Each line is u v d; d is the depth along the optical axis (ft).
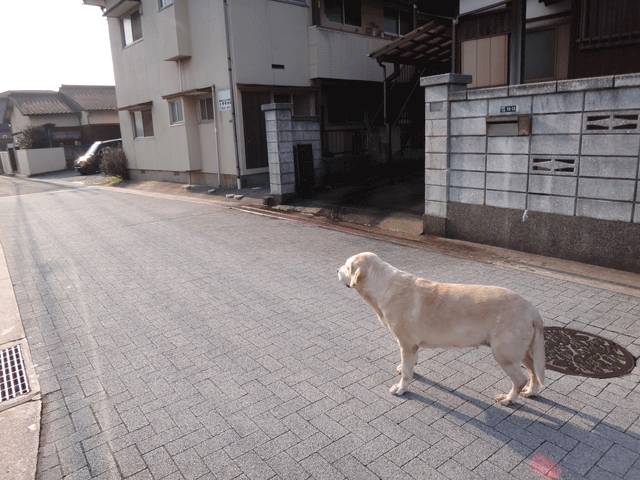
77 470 9.88
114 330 17.08
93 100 114.11
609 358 13.60
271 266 24.40
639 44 27.40
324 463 9.75
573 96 20.83
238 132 47.73
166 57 53.21
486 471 9.37
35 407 12.32
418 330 11.45
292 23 49.78
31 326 17.74
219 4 45.60
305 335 16.06
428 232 28.94
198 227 34.99
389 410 11.57
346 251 26.71
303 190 41.47
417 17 63.46
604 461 9.55
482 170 25.27
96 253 28.48
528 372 12.96
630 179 19.70
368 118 58.39
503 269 22.00
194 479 9.45
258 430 10.95
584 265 21.72
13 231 36.22
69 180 80.07
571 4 29.66
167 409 11.96
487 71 34.50
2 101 153.99
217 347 15.38
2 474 9.84
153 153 62.54
